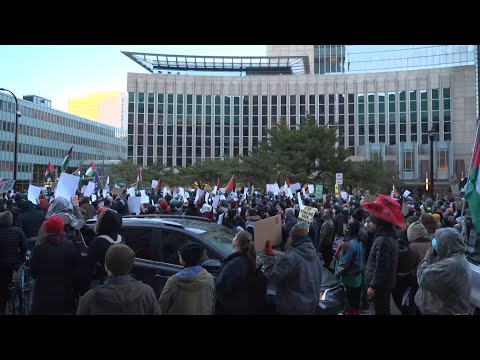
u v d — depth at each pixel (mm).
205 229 6379
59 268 4789
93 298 3455
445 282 4043
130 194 19734
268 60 89938
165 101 78875
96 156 126500
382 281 5566
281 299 4410
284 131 38062
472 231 5789
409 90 75438
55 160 107500
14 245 6445
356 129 76875
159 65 90875
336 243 10141
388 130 75875
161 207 11805
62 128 111000
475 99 71875
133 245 6043
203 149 78875
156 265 5809
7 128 91062
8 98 91438
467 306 4113
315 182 34750
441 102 73562
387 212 5727
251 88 79562
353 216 7289
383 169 51688
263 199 19500
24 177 96438
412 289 6152
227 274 4176
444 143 71125
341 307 5707
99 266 5227
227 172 46312
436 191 69812
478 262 5105
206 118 79438
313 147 35094
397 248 5730
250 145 78875
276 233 4840
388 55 92688
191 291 4176
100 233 5152
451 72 73438
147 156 77812
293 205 18109
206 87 79562
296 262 4391
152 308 3607
